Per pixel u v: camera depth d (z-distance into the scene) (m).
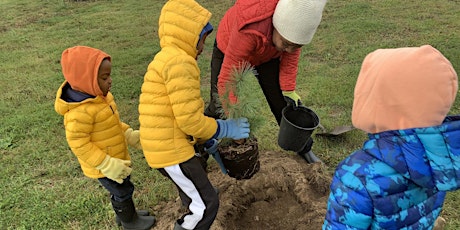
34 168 3.88
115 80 5.59
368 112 1.70
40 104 5.07
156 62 2.42
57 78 5.82
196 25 2.41
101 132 2.62
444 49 5.74
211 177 3.50
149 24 8.04
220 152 2.80
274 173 3.41
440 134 1.57
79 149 2.53
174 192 3.44
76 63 2.43
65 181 3.67
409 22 6.89
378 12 7.54
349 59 5.79
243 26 2.81
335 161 3.72
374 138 1.75
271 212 3.19
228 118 2.66
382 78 1.63
